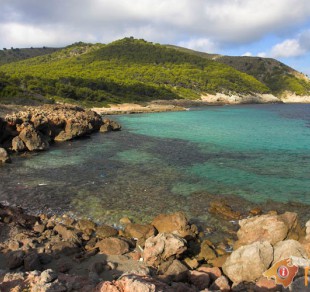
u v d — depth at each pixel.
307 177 29.38
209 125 71.19
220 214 21.27
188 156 37.88
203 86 179.00
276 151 40.94
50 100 98.00
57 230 18.31
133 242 17.30
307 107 154.12
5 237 17.06
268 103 190.88
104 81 144.38
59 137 49.44
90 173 30.41
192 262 15.12
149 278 10.75
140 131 60.81
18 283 10.74
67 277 11.21
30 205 22.62
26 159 36.19
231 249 16.91
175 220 18.58
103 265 14.58
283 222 16.72
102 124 63.19
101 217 20.80
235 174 30.25
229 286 13.07
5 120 42.66
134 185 26.91
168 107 121.88
